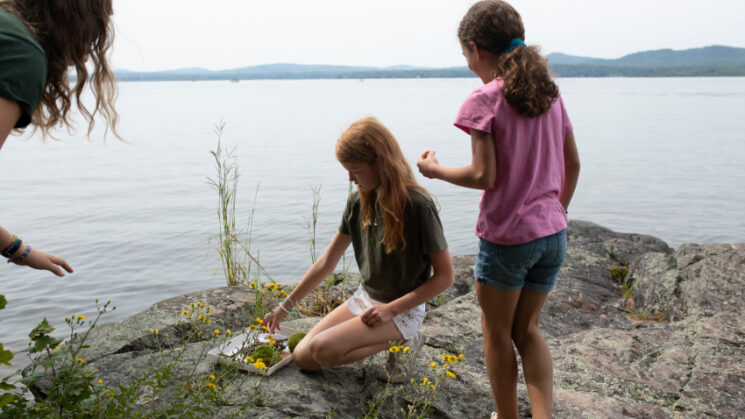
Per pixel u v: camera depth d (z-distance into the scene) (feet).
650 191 54.49
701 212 45.62
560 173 7.63
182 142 104.47
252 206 45.60
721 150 88.33
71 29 5.08
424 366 10.04
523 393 9.36
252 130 133.80
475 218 42.27
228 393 8.59
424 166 7.88
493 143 7.04
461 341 11.25
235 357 9.20
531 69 6.72
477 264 7.73
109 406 7.11
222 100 369.50
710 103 252.83
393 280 9.13
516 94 6.73
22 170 66.54
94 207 44.29
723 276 14.08
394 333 9.07
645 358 10.75
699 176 63.31
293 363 9.68
